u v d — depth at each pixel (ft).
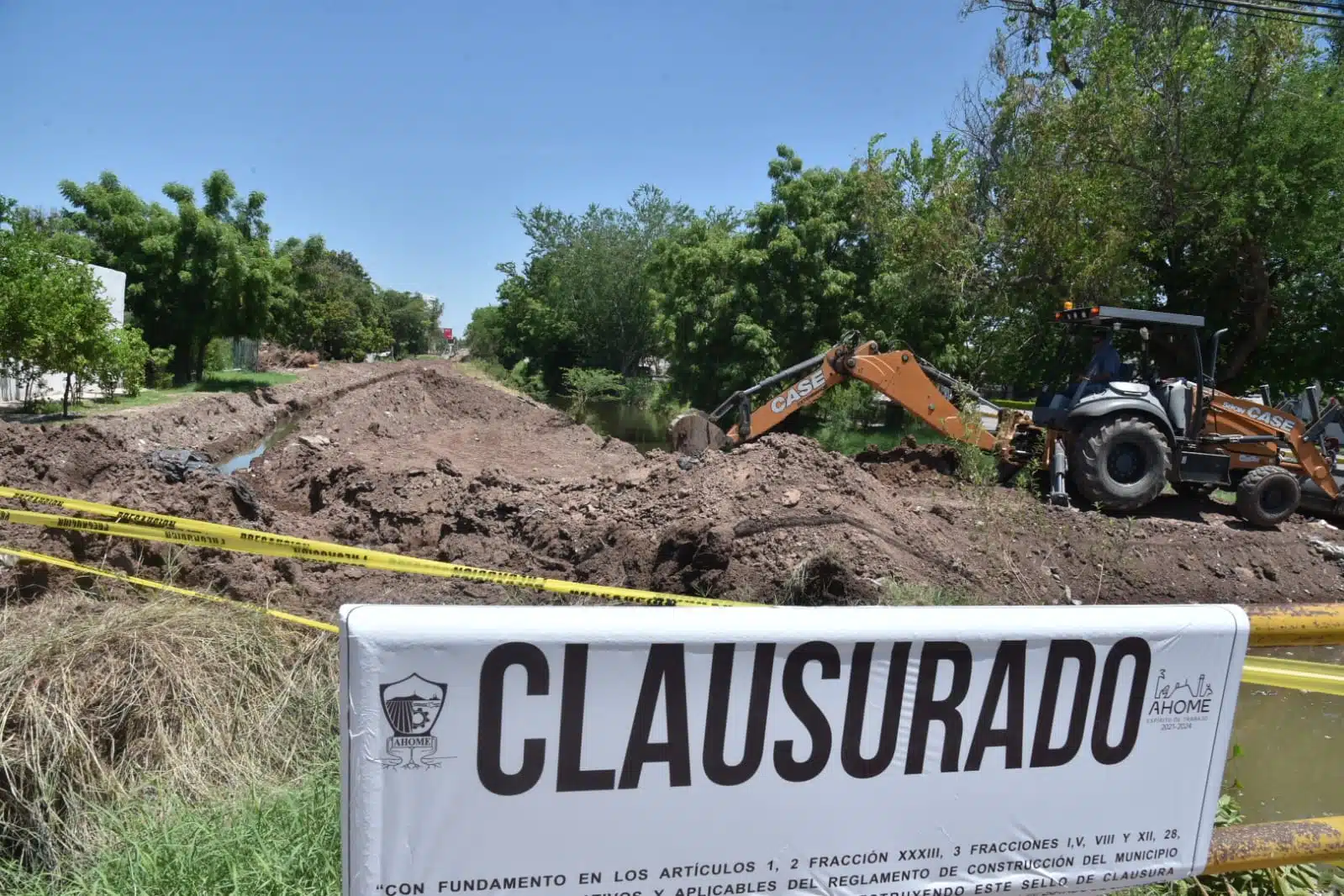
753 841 7.07
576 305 155.84
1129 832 7.92
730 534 24.41
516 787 6.57
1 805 12.03
